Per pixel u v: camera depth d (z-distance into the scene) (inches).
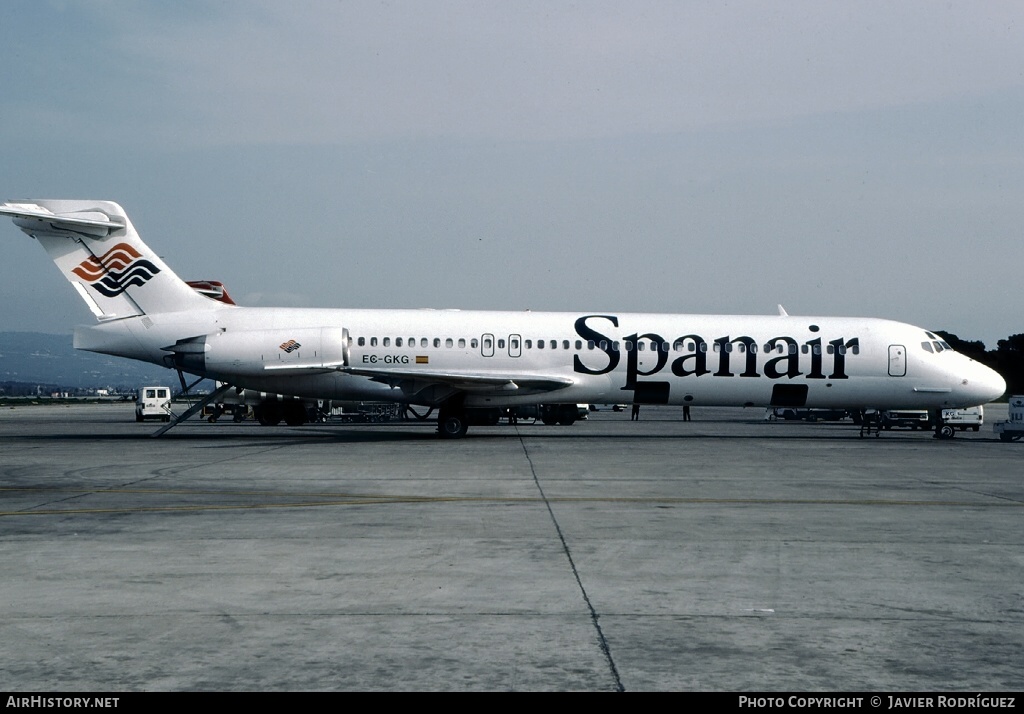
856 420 2385.6
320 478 784.3
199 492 690.2
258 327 1269.7
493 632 318.7
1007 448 1216.8
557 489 714.2
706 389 1310.3
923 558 451.5
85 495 673.0
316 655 293.0
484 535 508.4
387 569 418.9
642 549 469.7
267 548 468.4
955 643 310.7
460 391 1288.1
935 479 804.0
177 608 349.4
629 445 1201.4
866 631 323.9
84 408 3951.8
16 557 444.5
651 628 325.1
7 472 829.2
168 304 1269.7
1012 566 434.0
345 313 1302.9
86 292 1261.1
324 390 1300.4
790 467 904.3
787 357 1305.4
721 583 394.9
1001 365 4247.0
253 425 1876.2
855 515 588.7
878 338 1326.3
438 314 1309.1
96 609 347.6
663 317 1330.0
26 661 286.2
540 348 1289.4
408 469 860.6
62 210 1241.4
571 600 363.9
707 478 797.2
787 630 323.9
